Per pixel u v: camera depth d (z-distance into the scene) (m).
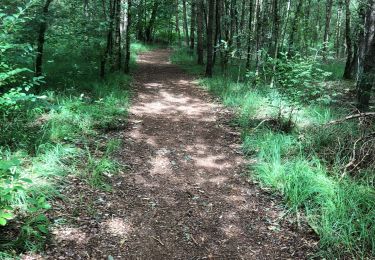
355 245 4.00
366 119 6.58
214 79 12.96
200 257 3.98
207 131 7.92
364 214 4.41
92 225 4.27
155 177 5.72
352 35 15.72
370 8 9.50
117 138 7.03
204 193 5.33
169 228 4.45
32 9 8.28
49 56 13.94
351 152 5.94
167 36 31.50
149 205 4.90
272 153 6.13
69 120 7.18
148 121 8.38
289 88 7.63
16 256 3.46
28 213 4.15
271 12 13.80
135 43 25.31
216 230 4.47
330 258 3.88
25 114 7.06
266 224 4.59
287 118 7.84
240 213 4.84
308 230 4.39
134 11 14.94
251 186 5.52
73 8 10.14
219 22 15.99
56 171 5.12
